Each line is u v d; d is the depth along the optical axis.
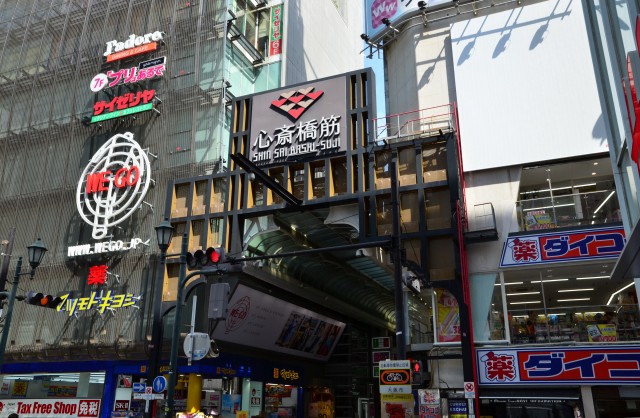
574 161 22.47
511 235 21.55
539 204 21.97
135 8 37.69
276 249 29.42
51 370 30.95
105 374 29.56
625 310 19.77
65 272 32.56
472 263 21.94
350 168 25.72
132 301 29.33
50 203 34.84
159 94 34.50
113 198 31.91
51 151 36.38
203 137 32.34
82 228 33.41
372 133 25.78
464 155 23.61
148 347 28.11
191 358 16.69
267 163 27.66
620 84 12.35
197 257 16.80
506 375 19.73
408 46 29.45
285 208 26.34
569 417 18.97
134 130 34.16
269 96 28.97
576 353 19.08
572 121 22.69
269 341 31.30
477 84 24.69
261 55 40.25
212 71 33.97
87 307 30.47
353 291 37.25
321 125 27.00
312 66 46.16
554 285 22.19
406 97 28.88
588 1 16.06
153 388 17.88
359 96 26.88
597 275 21.19
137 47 35.75
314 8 49.09
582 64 23.44
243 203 27.81
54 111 37.44
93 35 38.38
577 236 20.45
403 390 13.99
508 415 19.77
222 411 29.05
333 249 15.66
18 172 36.66
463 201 22.70
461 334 20.75
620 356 18.53
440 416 19.98
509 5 25.69
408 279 20.52
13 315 32.53
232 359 28.81
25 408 29.95
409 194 24.39
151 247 30.48
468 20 26.14
